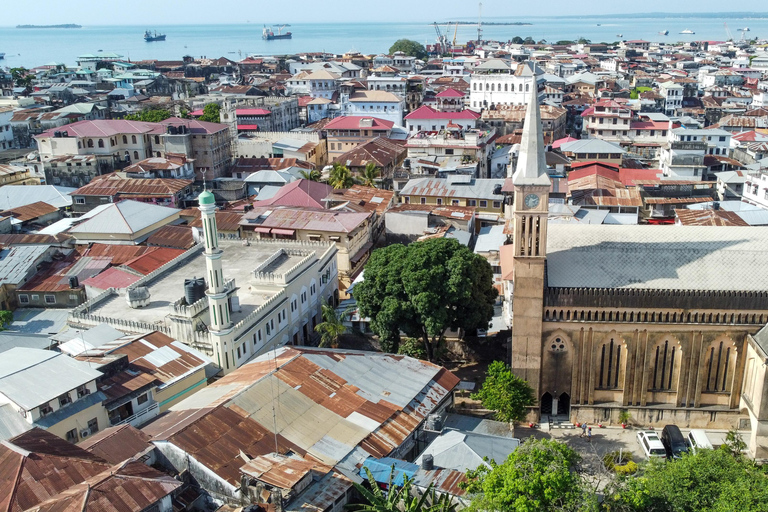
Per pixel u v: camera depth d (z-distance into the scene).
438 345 97.44
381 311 92.44
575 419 85.88
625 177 169.88
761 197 151.38
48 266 121.12
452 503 61.28
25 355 73.62
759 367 75.81
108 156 183.00
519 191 78.19
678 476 58.88
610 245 86.88
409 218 141.50
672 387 83.88
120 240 133.50
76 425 68.00
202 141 189.12
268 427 68.44
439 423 73.25
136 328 91.44
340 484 61.97
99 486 54.41
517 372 84.81
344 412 73.19
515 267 80.69
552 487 54.22
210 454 63.22
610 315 81.19
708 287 80.38
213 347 87.75
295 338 106.81
